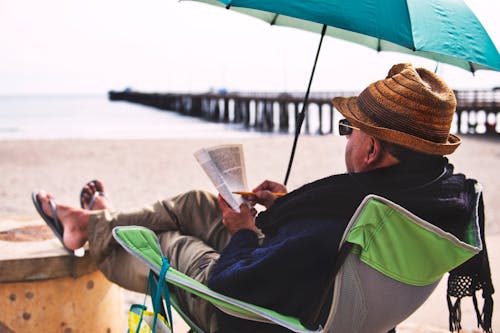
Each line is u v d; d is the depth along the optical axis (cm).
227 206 195
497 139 2492
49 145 2159
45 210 238
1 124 4412
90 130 3678
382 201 160
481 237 190
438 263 168
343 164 1609
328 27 283
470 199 181
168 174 1412
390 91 170
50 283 235
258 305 172
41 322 235
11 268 227
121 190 1189
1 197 1092
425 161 172
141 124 4422
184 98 6019
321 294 167
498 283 446
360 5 181
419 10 191
